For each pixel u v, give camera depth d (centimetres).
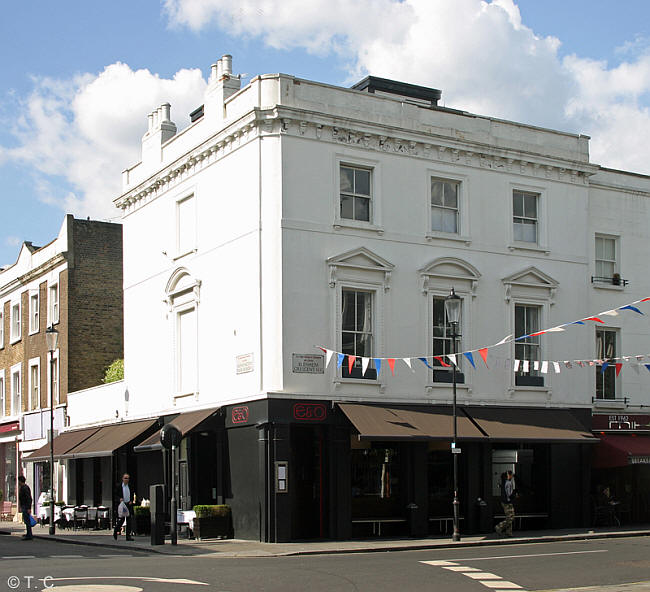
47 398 3981
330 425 2473
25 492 2794
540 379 2864
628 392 3078
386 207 2642
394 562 1839
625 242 3142
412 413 2559
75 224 3859
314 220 2523
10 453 4406
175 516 2294
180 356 2909
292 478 2447
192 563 1845
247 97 2584
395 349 2606
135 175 3262
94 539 2598
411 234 2673
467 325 2736
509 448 2777
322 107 2561
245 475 2478
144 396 3092
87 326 3825
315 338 2488
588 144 3059
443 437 2505
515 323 2861
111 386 3344
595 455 2894
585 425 2916
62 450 3331
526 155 2888
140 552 2189
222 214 2691
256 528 2408
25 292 4312
